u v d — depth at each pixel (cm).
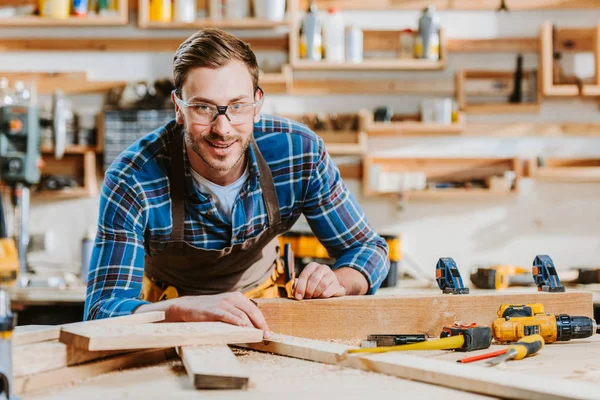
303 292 167
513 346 135
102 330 125
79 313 344
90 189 388
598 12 402
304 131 190
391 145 402
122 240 170
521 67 395
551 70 385
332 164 199
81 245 369
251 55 164
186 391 110
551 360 135
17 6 390
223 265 199
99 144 391
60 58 397
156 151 176
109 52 397
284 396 106
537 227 401
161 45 396
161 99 383
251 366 129
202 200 180
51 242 393
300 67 383
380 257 200
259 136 185
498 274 300
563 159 401
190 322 145
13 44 395
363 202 400
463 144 403
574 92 385
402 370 119
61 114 359
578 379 117
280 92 396
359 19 400
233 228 185
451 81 398
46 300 307
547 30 383
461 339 140
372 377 119
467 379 110
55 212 396
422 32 384
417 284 346
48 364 116
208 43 156
